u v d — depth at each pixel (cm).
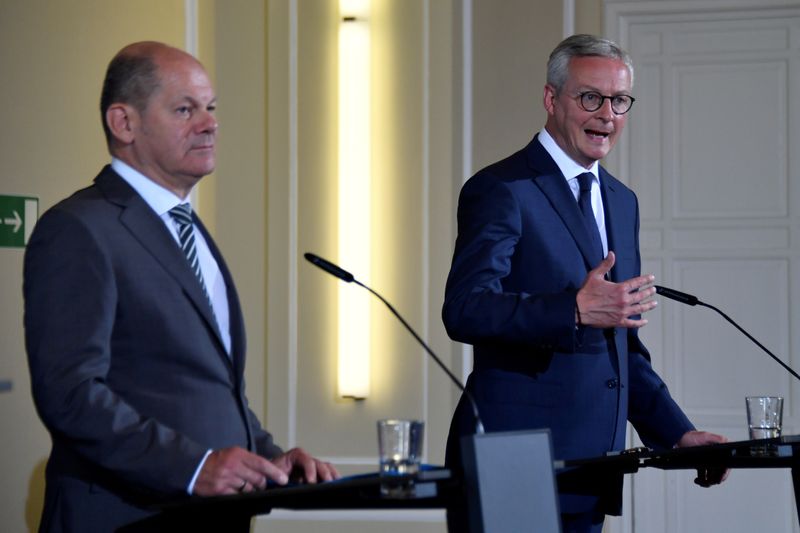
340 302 1505
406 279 1497
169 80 728
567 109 918
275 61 1521
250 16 1524
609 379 896
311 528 1466
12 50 1175
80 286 671
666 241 1560
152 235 711
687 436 925
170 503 589
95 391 653
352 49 1509
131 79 729
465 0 1503
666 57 1560
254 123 1525
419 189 1501
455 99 1502
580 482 845
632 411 966
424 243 1493
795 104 1533
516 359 887
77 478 696
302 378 1515
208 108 743
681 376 1551
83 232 682
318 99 1523
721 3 1523
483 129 1509
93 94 1294
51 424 654
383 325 1499
